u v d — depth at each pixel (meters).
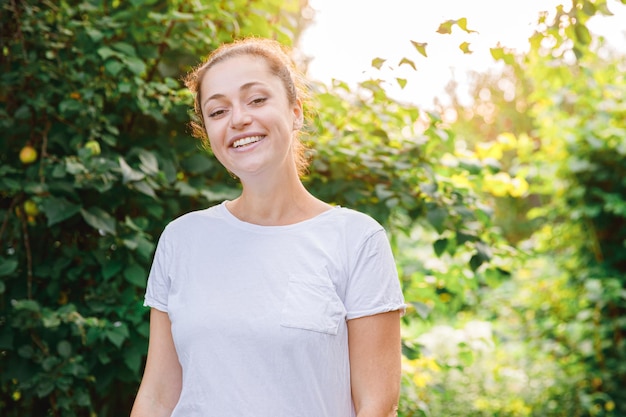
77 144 2.60
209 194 2.69
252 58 1.63
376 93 2.94
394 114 3.13
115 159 2.65
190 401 1.55
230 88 1.61
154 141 2.79
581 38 2.76
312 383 1.50
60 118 2.65
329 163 2.98
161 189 2.78
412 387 3.09
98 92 2.67
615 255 5.78
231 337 1.52
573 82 5.57
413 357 2.96
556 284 5.76
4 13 2.65
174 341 1.61
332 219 1.62
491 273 3.29
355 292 1.56
